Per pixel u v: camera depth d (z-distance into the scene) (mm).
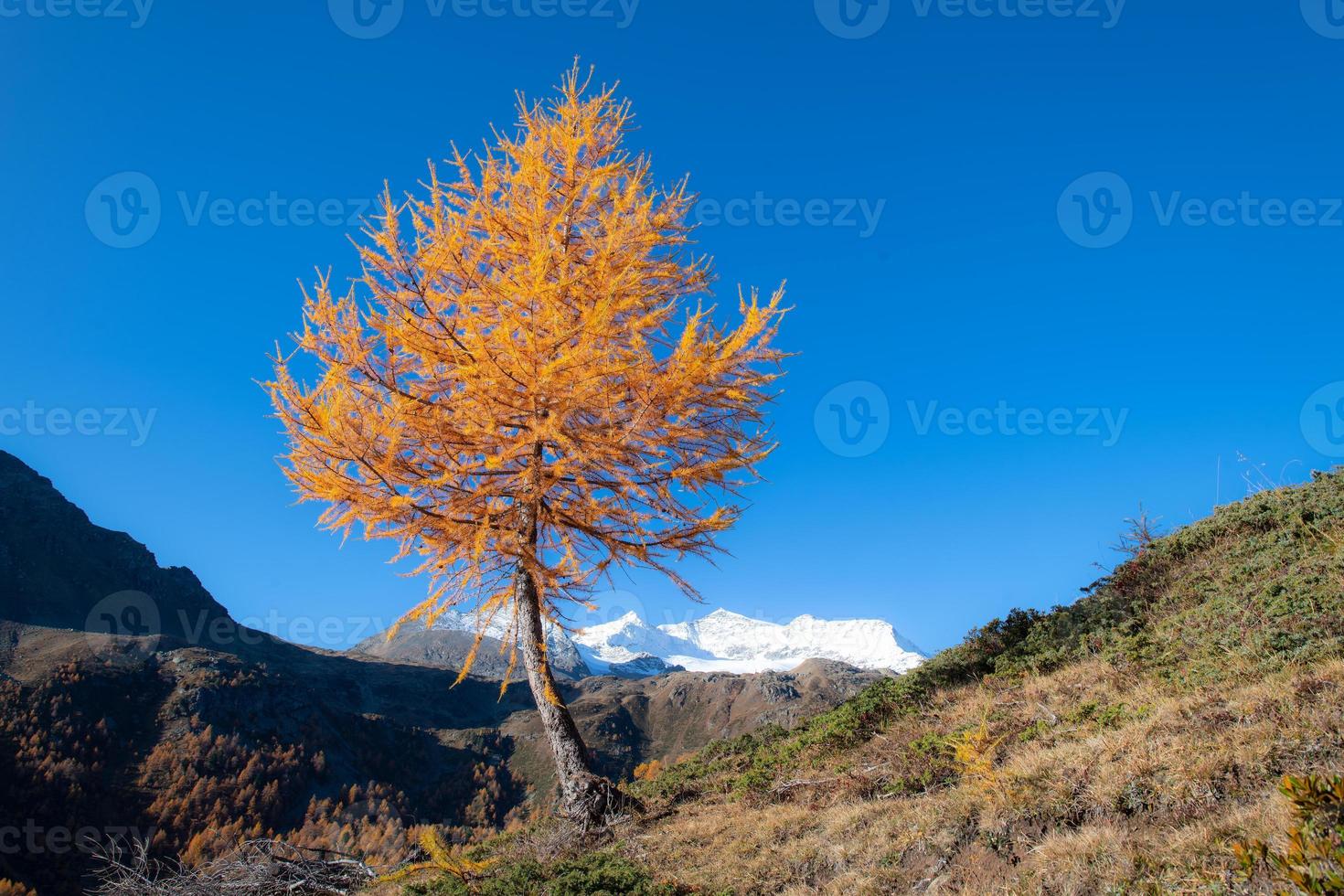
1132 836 4660
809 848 6504
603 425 10000
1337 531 8562
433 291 9922
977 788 6012
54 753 100562
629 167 11352
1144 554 11234
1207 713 5641
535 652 10430
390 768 143625
